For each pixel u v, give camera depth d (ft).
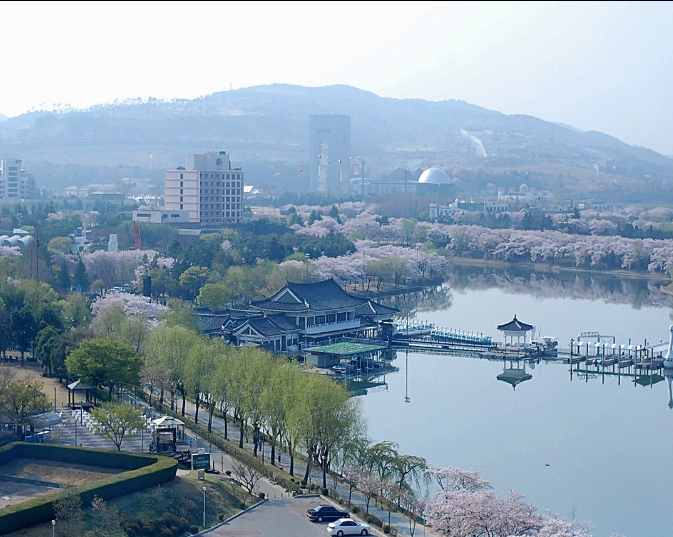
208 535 437.17
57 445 512.63
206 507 462.60
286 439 558.97
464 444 634.84
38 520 418.92
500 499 479.41
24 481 486.79
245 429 615.57
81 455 504.84
